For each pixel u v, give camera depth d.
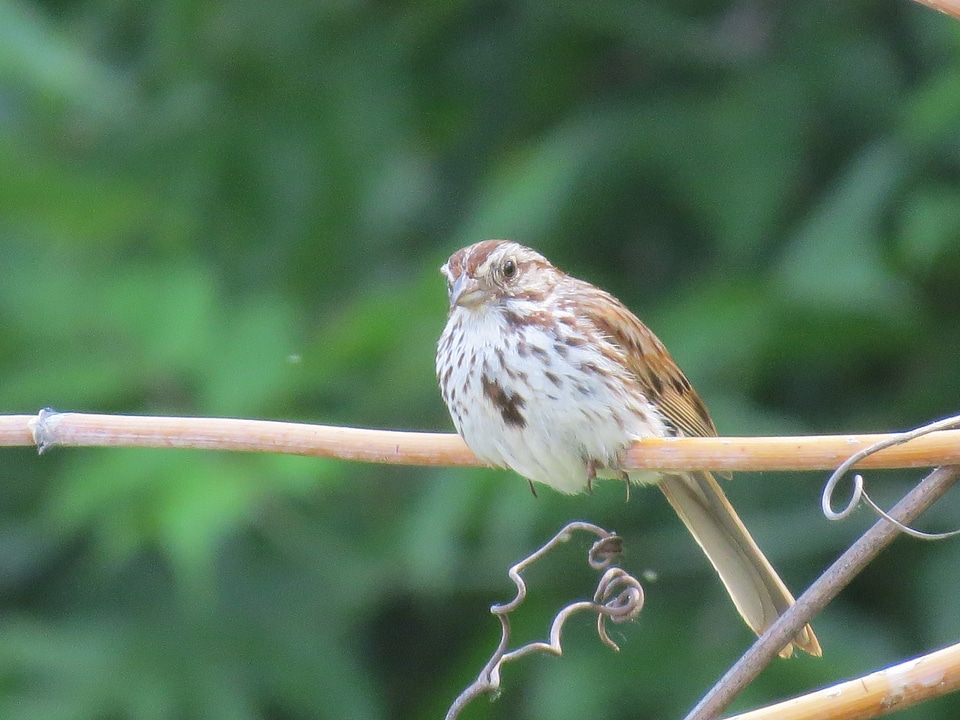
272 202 12.92
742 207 11.52
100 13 13.06
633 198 12.29
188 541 9.49
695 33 12.66
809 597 5.69
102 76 12.61
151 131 12.91
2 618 11.55
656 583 11.24
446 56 13.31
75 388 10.36
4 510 11.87
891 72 11.99
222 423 6.46
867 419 11.47
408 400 11.11
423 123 13.30
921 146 10.77
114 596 11.58
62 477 11.17
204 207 12.73
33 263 11.28
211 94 13.01
